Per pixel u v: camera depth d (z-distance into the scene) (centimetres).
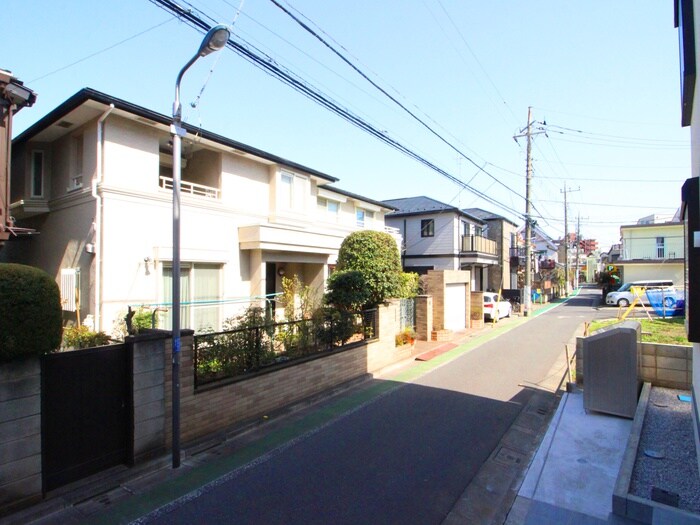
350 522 377
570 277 5569
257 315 730
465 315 1686
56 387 411
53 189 1005
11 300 355
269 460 502
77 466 427
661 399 644
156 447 489
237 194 1109
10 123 693
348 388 816
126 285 850
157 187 923
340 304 943
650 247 2900
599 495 409
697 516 338
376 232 1110
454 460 504
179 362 491
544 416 667
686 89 437
